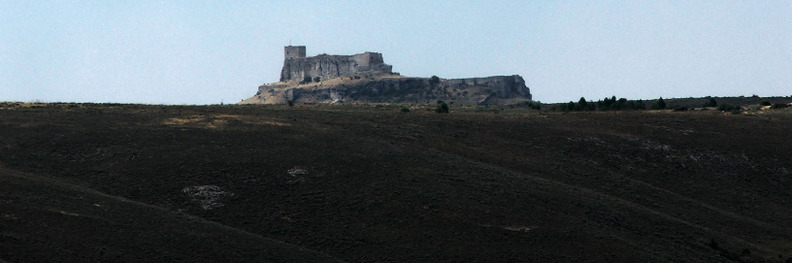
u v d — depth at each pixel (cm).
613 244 10219
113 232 8844
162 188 10975
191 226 9438
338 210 10544
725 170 14412
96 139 12700
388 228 10131
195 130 13475
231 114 15288
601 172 13775
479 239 9988
